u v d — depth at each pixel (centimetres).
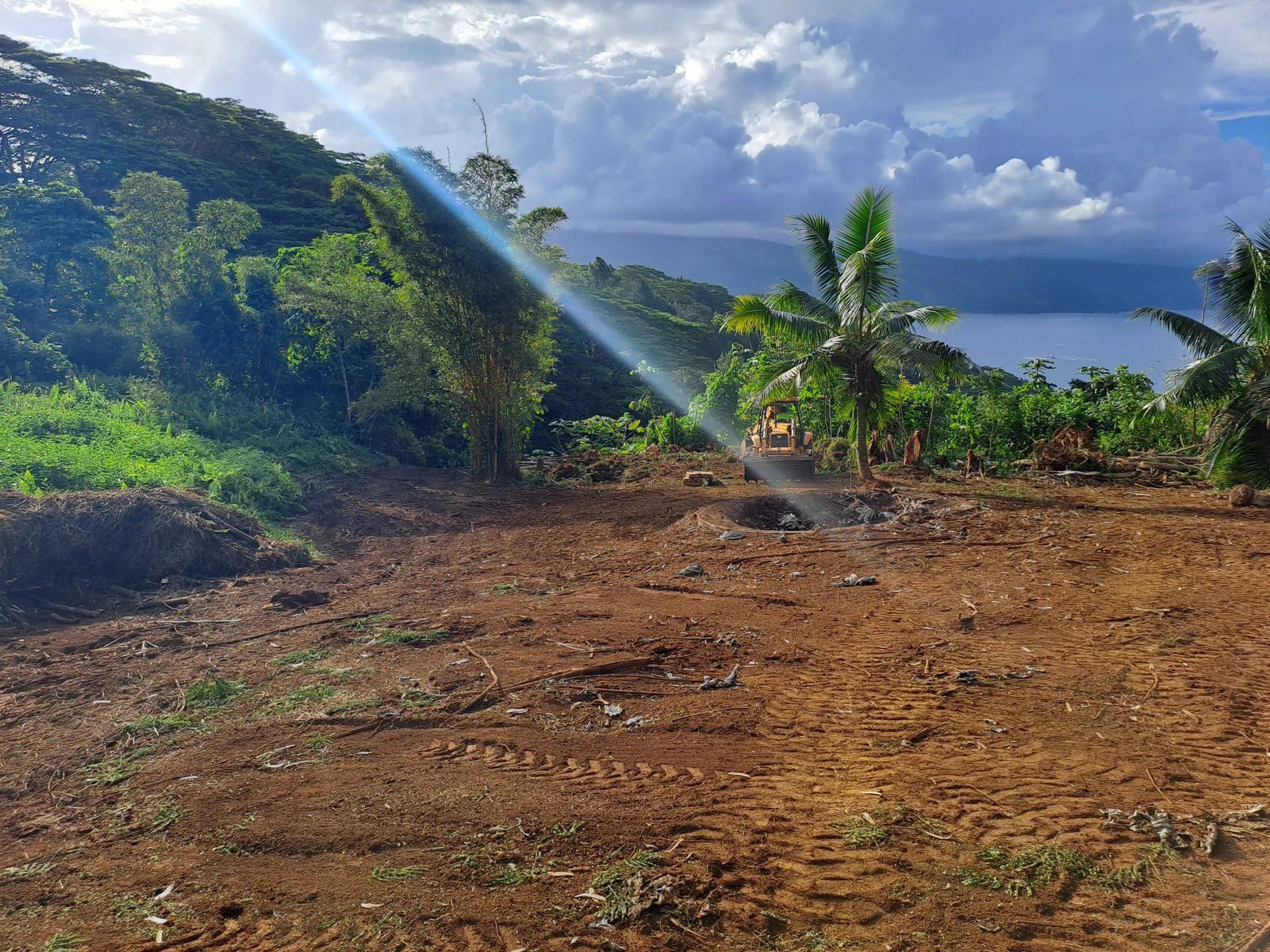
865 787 457
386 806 456
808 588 930
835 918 343
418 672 687
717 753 510
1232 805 427
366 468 2127
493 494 1866
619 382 5731
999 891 357
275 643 802
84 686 693
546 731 556
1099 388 2264
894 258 1565
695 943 330
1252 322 1462
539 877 380
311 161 6769
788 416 2338
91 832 449
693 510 1477
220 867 405
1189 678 611
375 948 337
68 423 1622
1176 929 329
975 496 1538
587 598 925
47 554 988
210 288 2372
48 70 5334
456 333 1970
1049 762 481
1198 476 1745
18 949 349
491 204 1972
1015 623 769
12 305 2223
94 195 4512
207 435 1961
